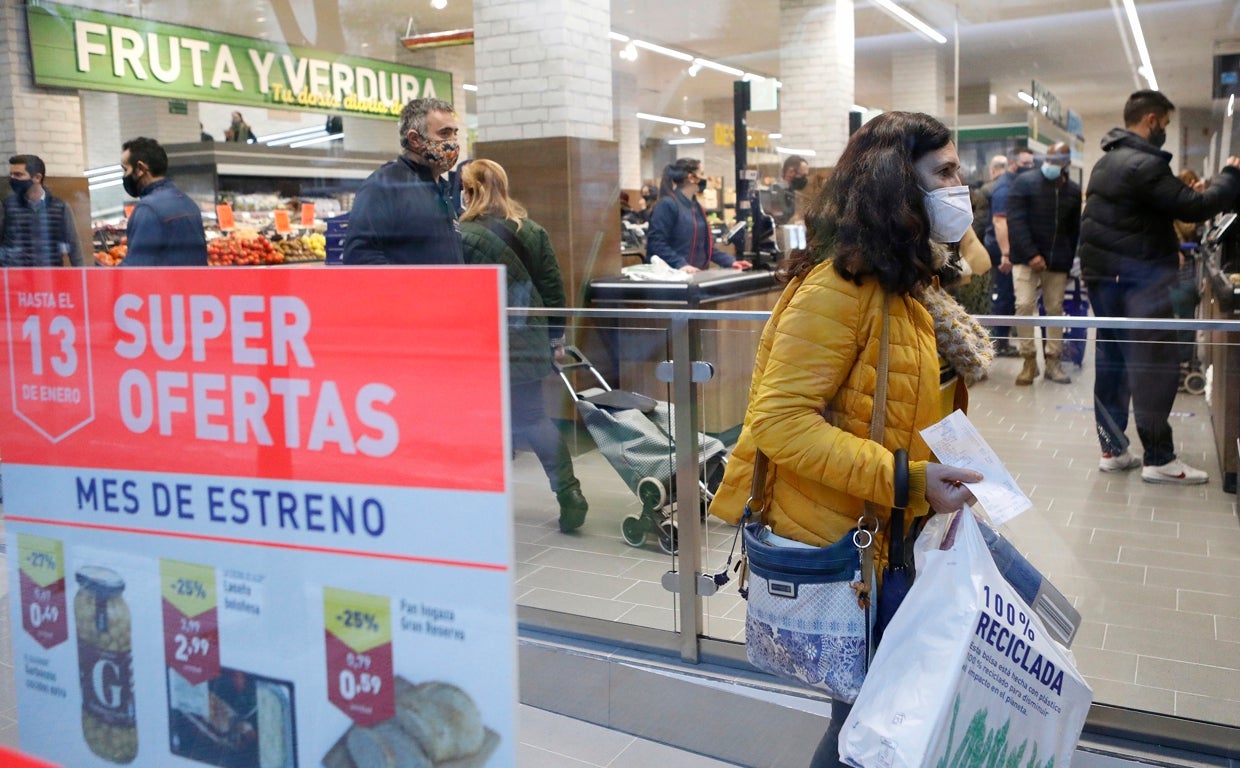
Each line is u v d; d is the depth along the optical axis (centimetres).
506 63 540
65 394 109
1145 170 424
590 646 247
